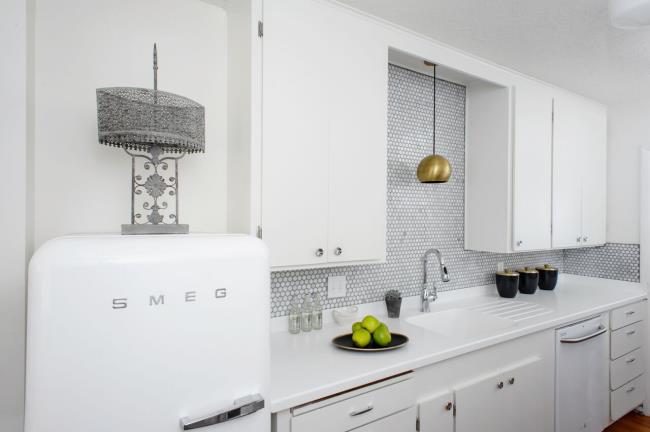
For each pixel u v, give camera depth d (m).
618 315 2.66
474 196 2.62
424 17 1.82
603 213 3.16
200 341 0.95
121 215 1.47
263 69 1.49
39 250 0.85
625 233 3.12
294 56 1.57
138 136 1.18
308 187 1.60
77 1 1.39
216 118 1.68
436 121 2.50
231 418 0.96
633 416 2.96
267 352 1.07
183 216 1.60
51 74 1.34
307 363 1.47
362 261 1.80
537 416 2.05
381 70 1.85
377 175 1.83
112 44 1.46
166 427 0.91
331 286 2.05
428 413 1.57
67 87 1.37
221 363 0.98
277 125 1.52
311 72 1.61
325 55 1.66
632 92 2.88
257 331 1.04
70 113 1.38
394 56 2.06
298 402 1.22
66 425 0.82
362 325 1.71
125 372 0.87
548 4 1.70
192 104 1.29
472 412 1.72
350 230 1.73
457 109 2.62
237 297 1.01
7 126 1.06
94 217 1.42
